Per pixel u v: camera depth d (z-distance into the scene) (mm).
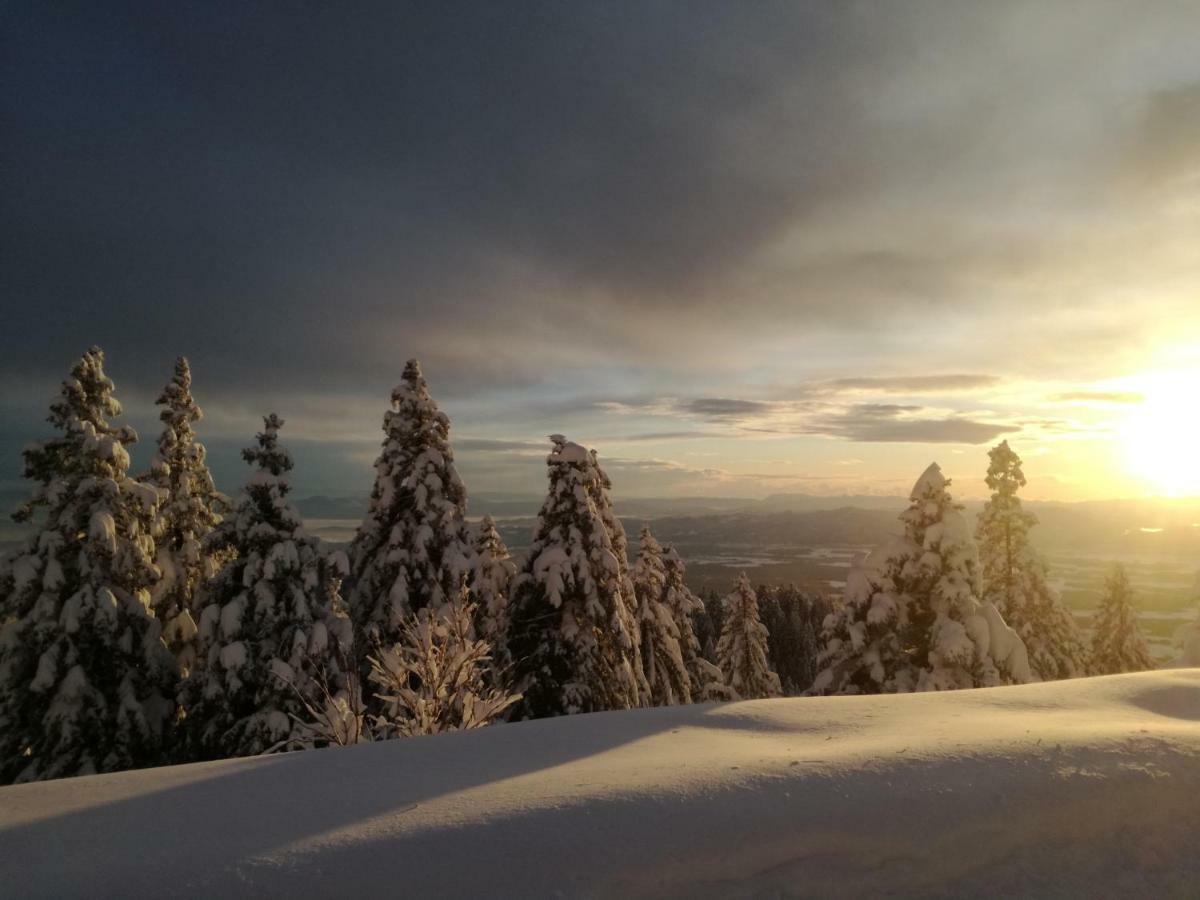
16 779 15312
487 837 3305
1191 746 4168
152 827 3639
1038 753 4094
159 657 16984
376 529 20391
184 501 21219
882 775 3861
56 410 17141
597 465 21703
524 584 18344
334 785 4160
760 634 30750
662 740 5109
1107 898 3277
